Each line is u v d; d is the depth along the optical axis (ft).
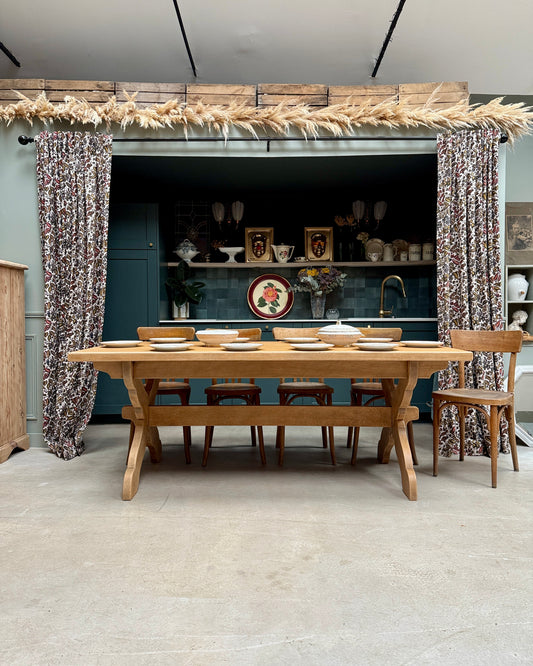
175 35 14.37
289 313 17.92
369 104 12.33
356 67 15.69
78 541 6.86
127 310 15.20
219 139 12.60
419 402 15.49
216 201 17.76
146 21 13.85
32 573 5.96
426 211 17.49
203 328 15.62
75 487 9.30
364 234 17.38
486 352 11.48
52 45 14.70
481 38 14.43
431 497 8.63
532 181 16.57
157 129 12.52
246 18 13.76
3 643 4.61
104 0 13.10
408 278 17.70
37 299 12.47
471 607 5.20
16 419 12.01
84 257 12.07
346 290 17.88
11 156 12.45
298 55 15.19
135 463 8.80
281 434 10.61
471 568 6.05
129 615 5.06
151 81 16.22
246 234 17.67
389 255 17.17
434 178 15.44
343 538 6.93
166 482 9.48
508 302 15.39
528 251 15.30
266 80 16.21
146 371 8.98
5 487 9.31
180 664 4.31
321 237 17.51
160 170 14.34
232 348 8.54
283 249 16.94
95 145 12.03
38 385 12.51
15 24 13.89
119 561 6.26
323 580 5.75
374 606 5.21
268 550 6.56
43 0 13.08
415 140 12.64
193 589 5.56
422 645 4.57
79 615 5.07
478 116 12.05
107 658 4.40
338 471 10.21
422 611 5.12
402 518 7.66
